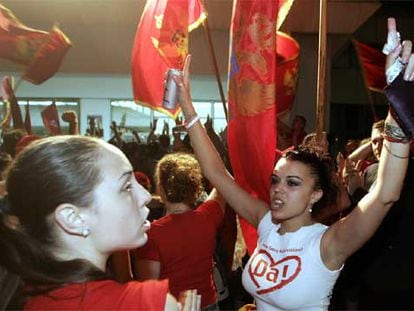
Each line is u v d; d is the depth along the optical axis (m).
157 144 6.49
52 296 0.91
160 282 0.95
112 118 10.57
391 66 1.32
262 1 2.14
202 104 9.78
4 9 4.74
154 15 2.95
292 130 6.27
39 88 10.20
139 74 3.02
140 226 1.01
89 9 8.55
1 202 0.97
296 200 1.80
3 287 0.93
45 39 4.79
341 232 1.64
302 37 9.48
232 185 2.11
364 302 2.89
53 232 0.94
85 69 9.49
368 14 7.95
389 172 1.46
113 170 0.96
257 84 2.14
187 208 2.40
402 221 2.60
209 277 2.42
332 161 1.92
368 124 13.92
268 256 1.83
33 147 0.95
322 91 2.54
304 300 1.72
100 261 0.98
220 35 9.34
